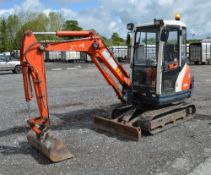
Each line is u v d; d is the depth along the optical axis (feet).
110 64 31.78
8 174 22.70
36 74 25.26
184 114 35.01
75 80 76.84
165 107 33.22
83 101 47.39
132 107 33.22
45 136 25.38
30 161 24.90
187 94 34.65
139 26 32.04
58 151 24.54
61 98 50.21
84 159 24.90
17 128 33.88
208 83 66.74
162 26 30.01
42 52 25.53
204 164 23.35
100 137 30.09
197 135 30.12
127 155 25.50
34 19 248.93
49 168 23.53
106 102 46.29
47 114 25.72
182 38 32.73
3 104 46.65
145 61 31.91
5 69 99.55
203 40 132.77
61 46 27.99
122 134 30.17
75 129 32.86
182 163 23.63
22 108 43.45
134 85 32.96
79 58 169.99
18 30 245.86
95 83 69.72
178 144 27.76
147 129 29.89
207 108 41.27
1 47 244.83
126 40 33.27
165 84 31.60
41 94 25.38
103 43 31.01
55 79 79.97
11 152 26.89
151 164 23.63
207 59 128.26
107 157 25.18
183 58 33.35
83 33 29.63
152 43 31.30
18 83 73.00
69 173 22.58
